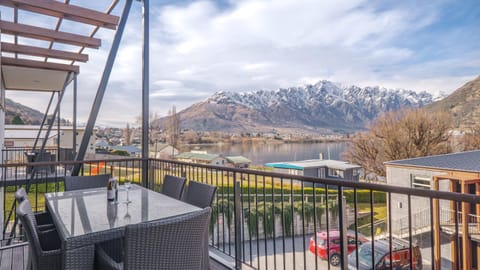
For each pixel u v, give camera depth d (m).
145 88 4.59
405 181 10.96
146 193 2.61
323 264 7.40
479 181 8.48
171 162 3.83
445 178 9.14
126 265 1.31
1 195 6.74
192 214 1.51
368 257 6.55
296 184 12.97
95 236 1.61
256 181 2.52
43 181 6.20
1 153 6.79
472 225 7.44
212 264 2.78
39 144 15.21
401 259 6.69
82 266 1.58
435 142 17.81
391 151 18.98
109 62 4.27
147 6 4.64
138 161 4.62
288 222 9.65
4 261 2.80
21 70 6.46
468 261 7.34
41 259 1.67
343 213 1.86
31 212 1.88
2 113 7.36
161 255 1.39
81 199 2.37
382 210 12.01
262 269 6.62
